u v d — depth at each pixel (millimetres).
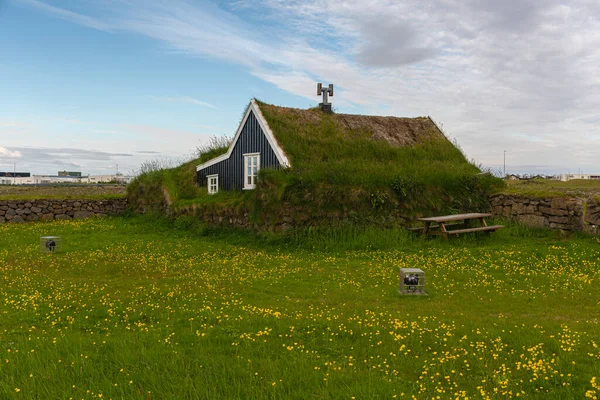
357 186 21391
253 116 26484
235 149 28125
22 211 30234
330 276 14578
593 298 11469
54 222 29562
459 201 23250
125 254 18984
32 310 10383
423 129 31422
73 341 7945
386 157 26703
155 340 8070
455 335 8641
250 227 22359
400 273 12422
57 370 6570
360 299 11883
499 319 9758
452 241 19562
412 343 8078
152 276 14695
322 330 8922
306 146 25203
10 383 6023
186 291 12531
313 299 11922
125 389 6004
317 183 20875
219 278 14391
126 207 33500
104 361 7074
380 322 9602
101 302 11242
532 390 6219
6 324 9383
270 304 11250
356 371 6734
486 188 24234
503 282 13352
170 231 25922
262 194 21531
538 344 7852
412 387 6227
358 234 20250
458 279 13938
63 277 14320
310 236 20219
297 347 7820
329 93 30672
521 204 21969
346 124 29016
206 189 30578
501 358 7352
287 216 20672
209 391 5871
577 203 19594
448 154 29125
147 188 31516
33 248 20188
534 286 12844
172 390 5988
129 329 9117
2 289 12367
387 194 21656
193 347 7836
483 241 19578
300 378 6352
